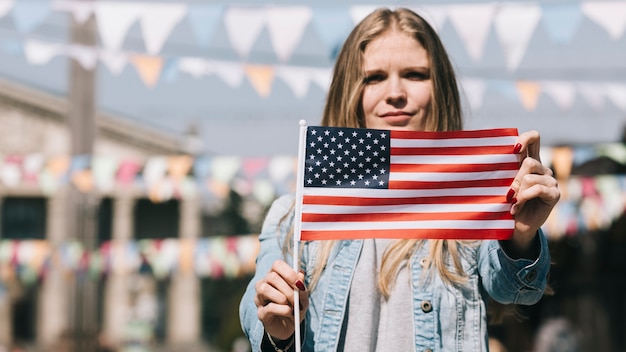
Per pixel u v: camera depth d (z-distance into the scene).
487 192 2.46
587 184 9.09
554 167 8.73
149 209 34.47
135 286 35.03
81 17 5.64
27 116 32.75
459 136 2.50
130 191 32.59
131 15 5.62
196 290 36.06
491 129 2.50
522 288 2.41
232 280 31.62
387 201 2.47
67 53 6.22
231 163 8.36
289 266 2.34
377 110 2.71
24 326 34.41
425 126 2.71
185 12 5.65
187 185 10.03
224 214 25.36
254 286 2.53
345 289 2.48
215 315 35.06
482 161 2.48
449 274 2.48
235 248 10.41
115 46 5.60
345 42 2.81
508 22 5.43
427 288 2.48
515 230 2.41
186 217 34.50
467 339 2.46
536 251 2.42
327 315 2.47
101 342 11.26
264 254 2.61
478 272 2.53
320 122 2.85
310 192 2.46
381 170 2.48
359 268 2.52
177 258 10.41
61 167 8.88
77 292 10.80
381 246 2.57
